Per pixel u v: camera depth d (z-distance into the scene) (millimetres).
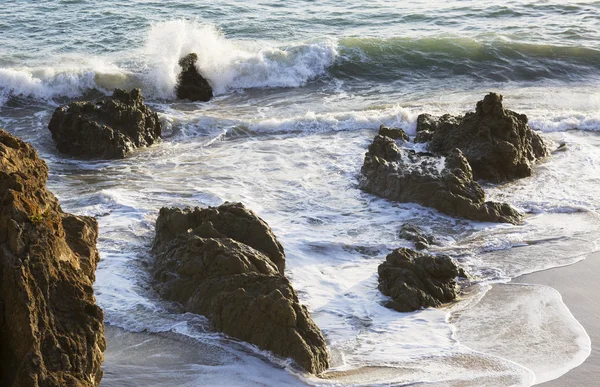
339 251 50125
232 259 41656
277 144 72625
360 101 86812
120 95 73812
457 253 50188
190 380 35188
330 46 97562
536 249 51125
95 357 28438
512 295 44656
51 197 33688
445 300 44062
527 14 119625
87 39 102812
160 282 43688
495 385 35469
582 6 122625
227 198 58219
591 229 54406
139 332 39000
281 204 57812
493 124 65875
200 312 40625
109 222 52562
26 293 27078
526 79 95125
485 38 103938
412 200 57969
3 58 93625
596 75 95938
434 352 38281
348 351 38344
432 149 67812
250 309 38188
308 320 38188
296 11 119000
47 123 78062
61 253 29766
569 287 45781
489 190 61906
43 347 27094
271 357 36938
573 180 64312
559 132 76812
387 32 109000
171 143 73438
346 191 60812
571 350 38812
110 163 67500
